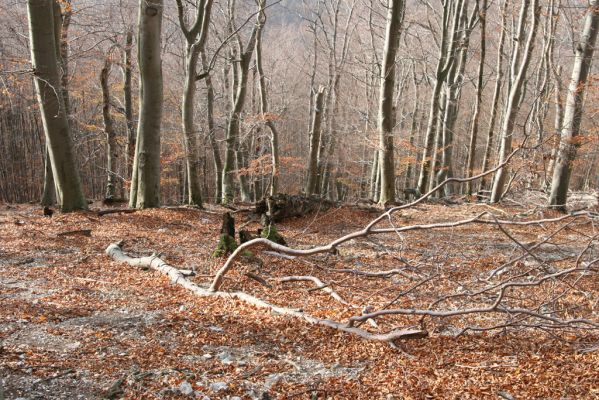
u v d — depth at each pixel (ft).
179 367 13.75
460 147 134.72
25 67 56.39
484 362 14.69
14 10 62.69
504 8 68.08
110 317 18.10
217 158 78.89
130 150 71.41
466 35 71.10
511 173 70.49
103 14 64.13
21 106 94.17
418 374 13.75
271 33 136.87
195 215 44.37
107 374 13.07
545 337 17.28
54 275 24.03
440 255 32.07
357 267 28.45
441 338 16.98
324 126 88.63
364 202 57.11
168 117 86.99
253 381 13.16
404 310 16.39
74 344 15.20
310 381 13.28
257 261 27.89
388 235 40.11
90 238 33.17
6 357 13.61
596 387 12.73
